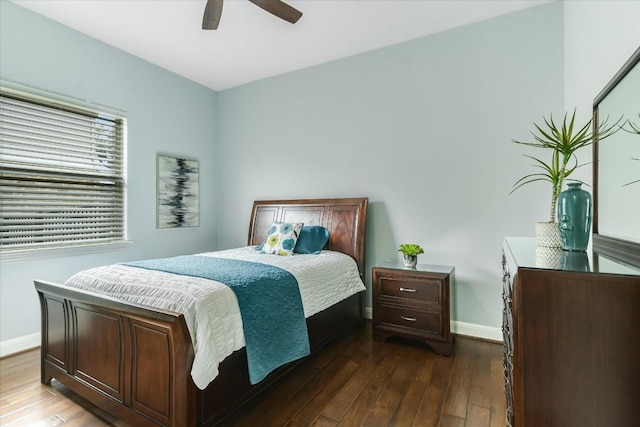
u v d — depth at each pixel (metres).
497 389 2.00
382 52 3.23
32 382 2.08
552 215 1.55
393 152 3.18
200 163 4.12
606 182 1.54
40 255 2.64
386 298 2.74
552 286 1.00
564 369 0.99
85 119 2.99
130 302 1.62
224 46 3.19
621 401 0.94
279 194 3.88
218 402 1.57
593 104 1.71
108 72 3.12
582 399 0.97
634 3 1.38
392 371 2.24
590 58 1.92
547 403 1.00
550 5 2.54
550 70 2.54
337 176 3.49
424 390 1.99
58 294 1.88
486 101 2.77
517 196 2.66
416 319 2.61
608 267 1.05
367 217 3.30
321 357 2.47
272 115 3.92
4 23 2.45
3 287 2.48
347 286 2.82
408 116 3.10
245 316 1.67
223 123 4.30
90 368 1.77
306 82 3.68
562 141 1.48
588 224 1.38
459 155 2.88
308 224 3.49
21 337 2.56
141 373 1.54
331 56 3.41
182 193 3.87
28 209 2.63
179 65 3.59
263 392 1.97
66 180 2.86
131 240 3.32
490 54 2.75
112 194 3.21
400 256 3.15
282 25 2.83
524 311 1.04
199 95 4.11
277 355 1.82
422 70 3.04
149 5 2.54
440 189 2.96
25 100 2.60
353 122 3.39
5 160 2.50
